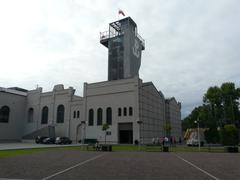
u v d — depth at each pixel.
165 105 71.06
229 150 26.80
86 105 56.81
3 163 15.16
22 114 67.31
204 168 13.05
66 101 61.22
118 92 52.84
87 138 54.66
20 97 67.25
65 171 11.77
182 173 11.28
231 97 63.22
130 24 63.06
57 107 62.56
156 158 19.12
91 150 29.23
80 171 11.80
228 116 61.53
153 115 58.34
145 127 52.19
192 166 13.93
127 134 50.88
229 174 10.98
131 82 51.50
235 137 43.16
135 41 63.25
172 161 16.77
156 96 62.38
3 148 32.44
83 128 50.66
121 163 15.38
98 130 53.69
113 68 60.91
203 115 64.25
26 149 30.88
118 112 51.88
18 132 65.31
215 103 64.94
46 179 9.58
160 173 11.27
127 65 58.75
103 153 24.55
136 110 49.56
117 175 10.66
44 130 60.38
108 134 52.06
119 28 64.12
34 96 67.62
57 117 62.16
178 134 83.00
